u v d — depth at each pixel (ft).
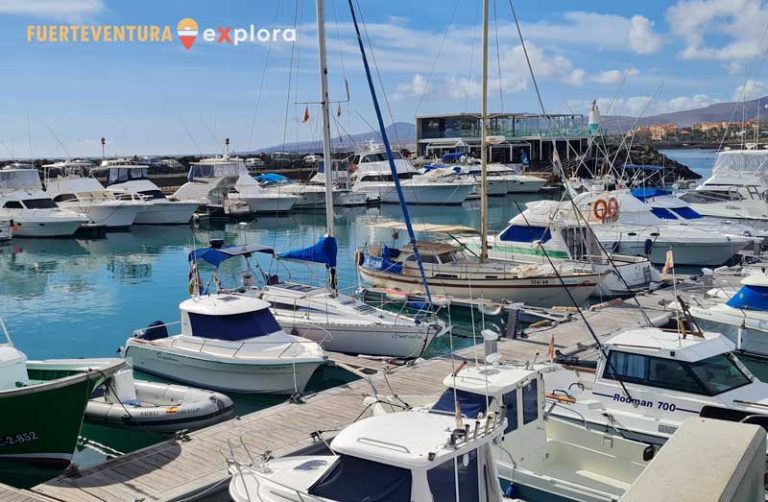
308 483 25.32
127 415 39.81
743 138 117.39
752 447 12.45
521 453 30.25
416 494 21.71
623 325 56.49
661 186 185.68
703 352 33.04
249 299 51.88
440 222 152.97
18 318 75.25
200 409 39.86
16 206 139.13
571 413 33.14
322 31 59.57
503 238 82.17
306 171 260.42
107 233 145.79
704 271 65.31
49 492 30.37
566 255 76.02
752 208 105.40
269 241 129.49
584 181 115.55
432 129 259.80
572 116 240.94
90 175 183.83
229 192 174.19
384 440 23.17
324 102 60.08
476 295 70.69
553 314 62.95
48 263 110.42
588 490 26.63
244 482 25.93
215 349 48.55
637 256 77.36
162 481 31.17
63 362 41.83
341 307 56.29
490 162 240.73
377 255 81.00
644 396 33.01
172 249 123.34
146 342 51.21
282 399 47.65
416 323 53.26
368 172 189.88
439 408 30.17
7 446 36.45
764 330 49.03
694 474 11.44
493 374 30.60
